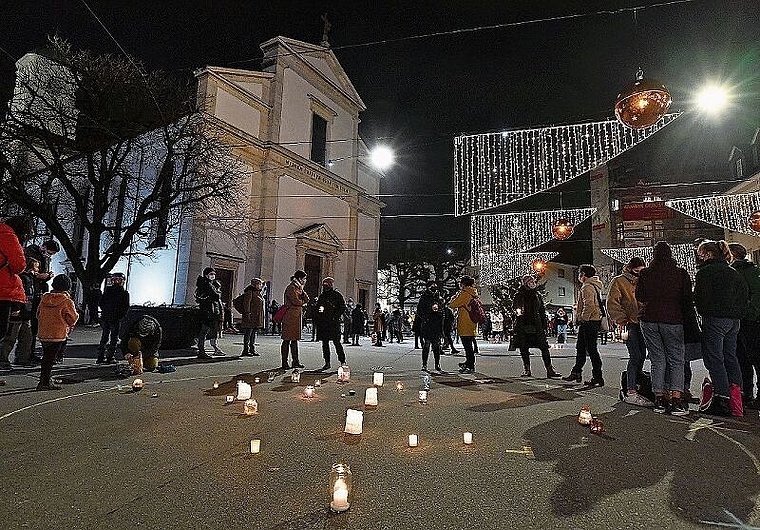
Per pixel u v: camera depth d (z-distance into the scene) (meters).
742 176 26.75
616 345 24.06
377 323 19.88
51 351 6.07
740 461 3.56
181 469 3.16
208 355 10.85
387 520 2.43
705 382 5.56
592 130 16.67
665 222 39.19
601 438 4.17
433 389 7.00
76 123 17.30
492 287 41.12
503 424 4.66
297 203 28.83
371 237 35.88
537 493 2.85
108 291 8.95
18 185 15.50
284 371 8.69
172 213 21.55
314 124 31.30
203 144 18.36
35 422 4.38
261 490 2.80
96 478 2.96
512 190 18.36
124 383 6.77
